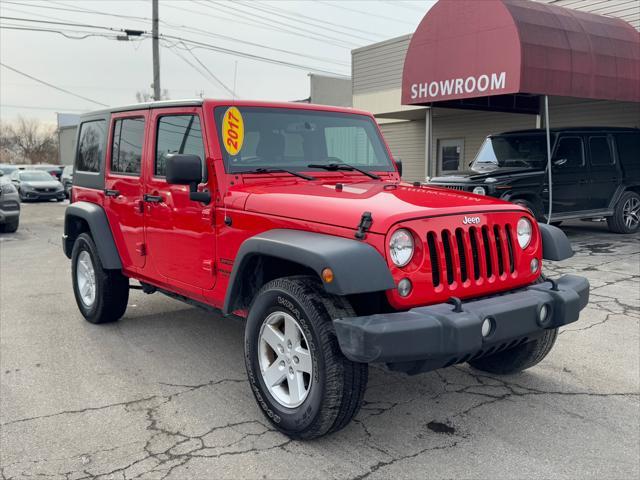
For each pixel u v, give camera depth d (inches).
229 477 118.0
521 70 392.2
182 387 164.2
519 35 390.9
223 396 157.8
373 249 118.0
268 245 129.1
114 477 118.2
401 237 119.7
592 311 237.1
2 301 269.7
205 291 162.4
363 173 177.0
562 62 407.8
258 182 156.9
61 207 888.9
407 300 121.0
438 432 136.7
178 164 146.4
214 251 156.2
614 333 209.5
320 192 144.9
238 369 177.9
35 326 226.1
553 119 567.5
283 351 133.2
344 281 112.7
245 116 163.2
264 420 143.3
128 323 229.0
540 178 382.9
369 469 120.5
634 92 452.4
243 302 147.9
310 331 122.4
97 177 215.9
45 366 181.5
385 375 172.7
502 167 402.0
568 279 144.3
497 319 121.3
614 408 149.3
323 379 120.3
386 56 705.6
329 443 131.5
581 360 183.6
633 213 441.7
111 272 213.6
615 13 502.3
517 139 412.8
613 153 426.0
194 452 127.9
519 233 141.9
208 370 177.2
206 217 157.6
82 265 228.4
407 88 482.0
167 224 174.9
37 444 132.0
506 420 142.7
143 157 186.2
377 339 110.7
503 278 136.3
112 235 207.8
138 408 150.6
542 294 133.2
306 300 123.4
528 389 161.6
